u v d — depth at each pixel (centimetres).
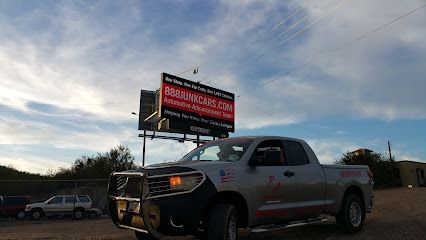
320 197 872
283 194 788
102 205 3756
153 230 650
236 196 714
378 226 1027
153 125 3534
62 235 1083
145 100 4197
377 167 4706
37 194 3919
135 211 675
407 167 4828
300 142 887
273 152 749
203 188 657
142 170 675
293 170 823
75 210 3064
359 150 4962
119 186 724
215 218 662
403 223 1055
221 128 3103
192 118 2909
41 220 2962
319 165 893
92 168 5559
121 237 961
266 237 895
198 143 2958
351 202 942
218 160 765
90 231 1252
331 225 1052
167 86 2781
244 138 816
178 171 657
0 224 2483
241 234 934
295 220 823
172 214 635
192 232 648
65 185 4138
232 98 3225
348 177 955
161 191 647
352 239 862
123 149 5809
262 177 754
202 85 3016
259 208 740
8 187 3806
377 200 2005
